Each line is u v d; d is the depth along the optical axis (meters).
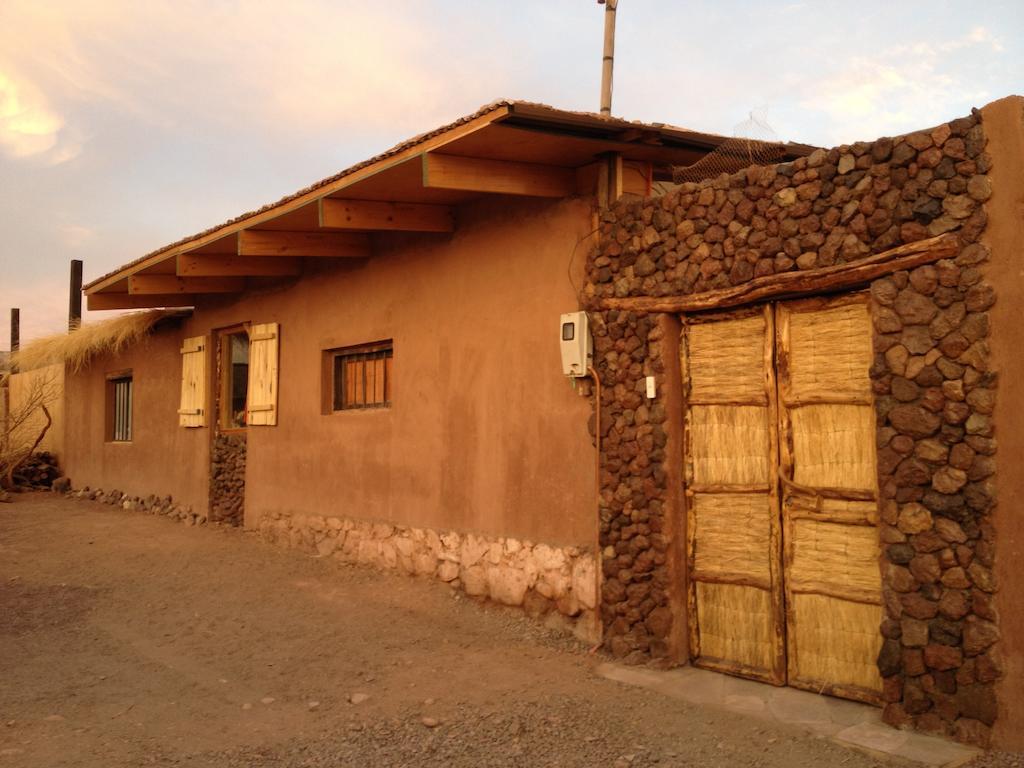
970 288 4.45
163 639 6.91
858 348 5.15
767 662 5.58
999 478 4.33
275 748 4.72
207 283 11.54
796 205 5.30
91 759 4.54
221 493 12.30
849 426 5.20
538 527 6.98
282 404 10.66
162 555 10.09
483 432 7.57
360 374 9.62
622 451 6.23
